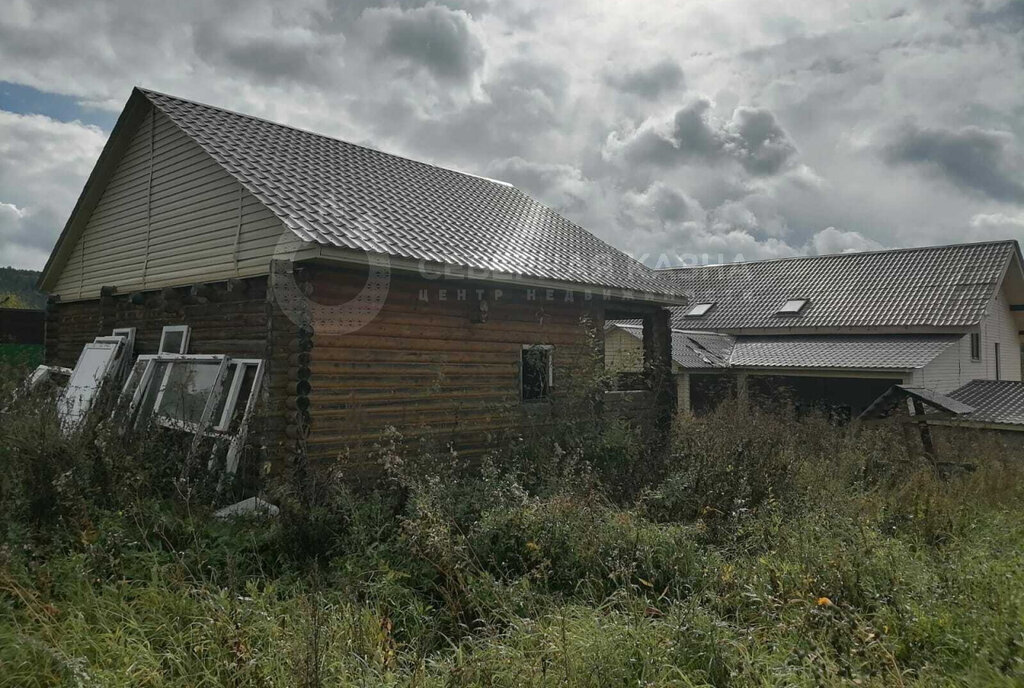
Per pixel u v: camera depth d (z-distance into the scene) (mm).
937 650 4375
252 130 11102
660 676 3832
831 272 24688
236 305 8945
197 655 3916
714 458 8344
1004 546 6637
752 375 20438
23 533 5250
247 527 6117
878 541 6039
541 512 5867
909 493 8227
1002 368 23703
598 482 7574
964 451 12539
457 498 6539
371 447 8211
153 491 6793
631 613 4590
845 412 19500
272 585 4895
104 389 9031
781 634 4492
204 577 4828
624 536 5793
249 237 8633
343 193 9656
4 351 15938
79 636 3963
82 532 5219
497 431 9648
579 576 5426
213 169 9438
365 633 4285
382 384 8430
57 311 13836
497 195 14281
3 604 4262
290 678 3648
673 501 7301
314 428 7723
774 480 8016
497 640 4367
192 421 8016
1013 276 22906
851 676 4047
